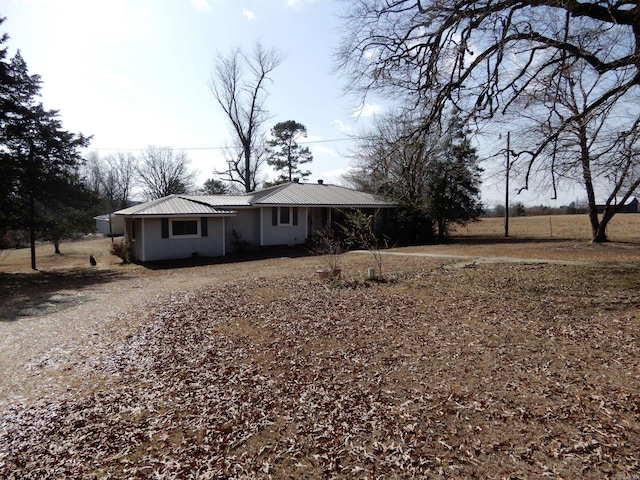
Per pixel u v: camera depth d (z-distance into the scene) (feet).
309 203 74.08
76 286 44.55
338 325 22.93
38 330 25.82
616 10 20.61
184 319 25.96
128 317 27.76
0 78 56.39
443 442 10.94
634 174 21.49
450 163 74.49
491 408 12.63
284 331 22.25
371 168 32.14
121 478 10.16
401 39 26.03
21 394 15.94
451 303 26.94
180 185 153.38
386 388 14.53
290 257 63.41
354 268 45.14
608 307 23.59
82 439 12.18
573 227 102.73
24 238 67.67
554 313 23.17
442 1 23.12
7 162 55.83
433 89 26.08
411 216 82.74
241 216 71.41
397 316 24.35
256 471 10.18
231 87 105.40
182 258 63.57
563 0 19.92
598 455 9.91
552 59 23.04
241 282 39.19
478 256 52.95
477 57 23.61
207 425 12.59
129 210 65.87
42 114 60.39
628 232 82.89
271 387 15.14
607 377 14.37
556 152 22.45
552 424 11.48
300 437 11.63
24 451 11.71
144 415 13.51
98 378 17.17
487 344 18.61
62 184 62.23
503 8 21.58
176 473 10.23
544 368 15.53
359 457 10.51
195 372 17.06
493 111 23.97
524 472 9.50
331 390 14.58
